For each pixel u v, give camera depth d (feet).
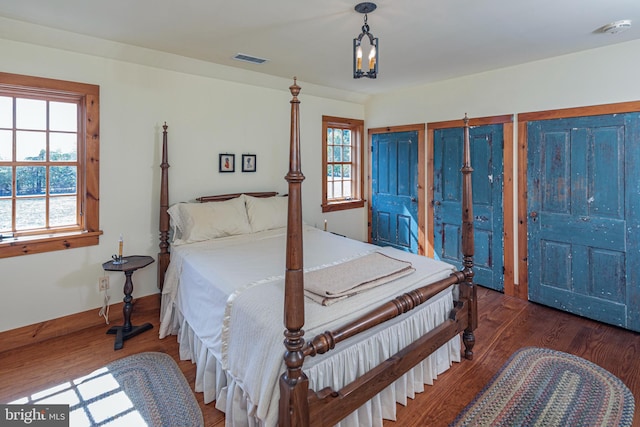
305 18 7.70
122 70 9.89
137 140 10.27
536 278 11.50
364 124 16.99
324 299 5.80
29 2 7.00
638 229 9.44
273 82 12.91
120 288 10.28
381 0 6.86
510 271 12.17
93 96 9.43
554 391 7.03
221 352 6.25
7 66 8.23
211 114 11.75
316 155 15.15
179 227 10.44
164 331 9.24
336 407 5.09
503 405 6.65
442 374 7.69
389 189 16.11
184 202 11.28
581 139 10.27
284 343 4.67
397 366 6.08
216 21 7.89
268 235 11.19
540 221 11.30
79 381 7.32
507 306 11.34
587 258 10.37
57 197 9.39
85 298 9.68
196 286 7.91
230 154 12.28
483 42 9.29
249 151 12.80
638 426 6.04
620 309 9.80
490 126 12.34
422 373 7.11
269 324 5.30
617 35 8.84
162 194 10.43
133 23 8.01
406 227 15.52
